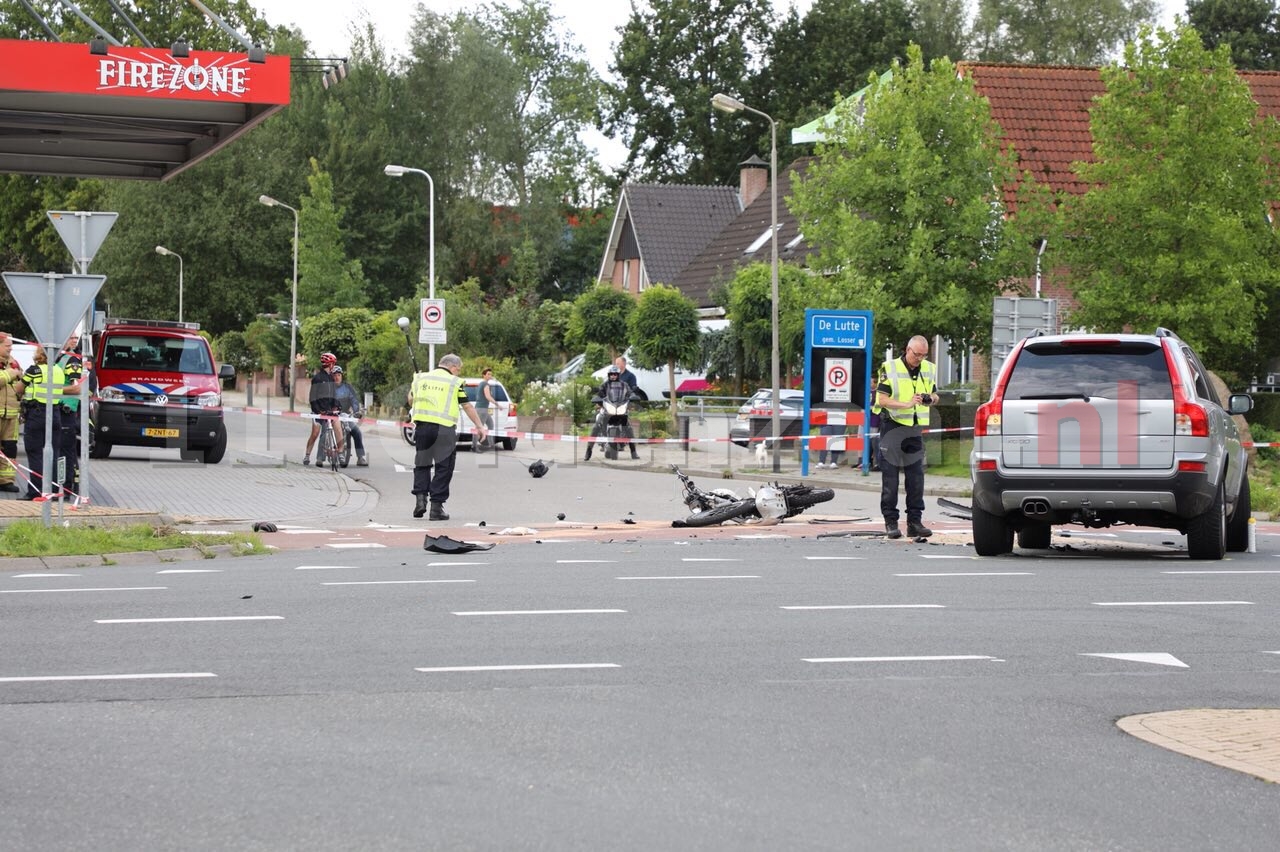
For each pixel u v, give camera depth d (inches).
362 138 7337.6
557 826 495.5
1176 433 1256.2
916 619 952.3
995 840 487.2
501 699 700.0
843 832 492.4
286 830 490.3
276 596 1056.2
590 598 1045.8
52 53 2017.7
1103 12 6668.3
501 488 2294.5
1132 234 2689.5
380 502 2052.2
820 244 2950.3
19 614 967.6
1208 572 1215.6
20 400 1942.7
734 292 4013.3
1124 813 521.3
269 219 6879.9
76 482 1883.6
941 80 2817.4
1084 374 1284.4
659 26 7165.4
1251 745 616.7
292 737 621.9
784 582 1138.7
